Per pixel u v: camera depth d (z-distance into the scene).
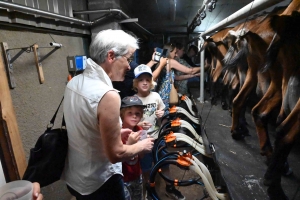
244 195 0.97
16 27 1.26
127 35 0.83
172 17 3.96
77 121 0.79
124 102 1.23
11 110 1.10
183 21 5.09
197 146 1.62
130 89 1.71
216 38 2.12
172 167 2.28
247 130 1.62
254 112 1.21
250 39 1.15
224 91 2.21
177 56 2.78
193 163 1.22
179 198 1.71
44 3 1.54
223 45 2.02
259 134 1.21
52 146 0.85
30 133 1.37
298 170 1.14
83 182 0.88
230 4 3.21
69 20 1.75
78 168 0.88
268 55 0.95
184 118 2.43
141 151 0.92
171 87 2.30
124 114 1.25
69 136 0.86
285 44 0.88
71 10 2.01
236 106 1.49
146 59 5.48
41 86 1.50
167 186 1.74
